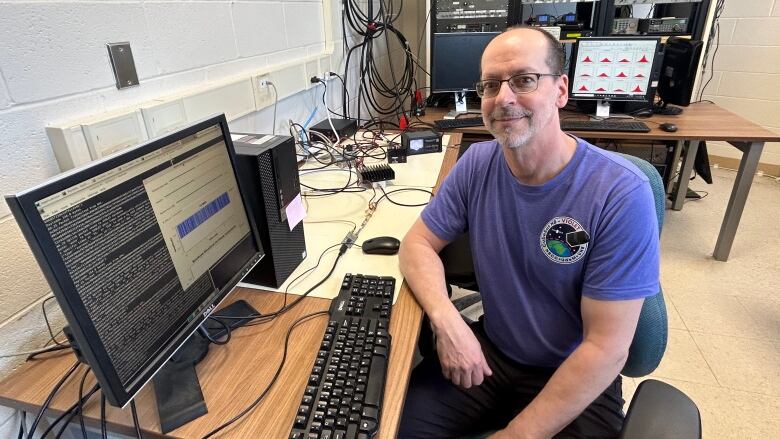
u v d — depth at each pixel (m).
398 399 0.74
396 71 3.28
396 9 3.15
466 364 0.97
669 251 2.53
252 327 0.91
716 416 1.53
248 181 0.95
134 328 0.66
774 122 3.38
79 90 0.96
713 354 1.80
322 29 2.11
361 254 1.17
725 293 2.16
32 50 0.85
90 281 0.59
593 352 0.88
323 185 1.61
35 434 0.86
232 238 0.90
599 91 2.50
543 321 1.04
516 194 1.00
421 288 1.02
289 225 1.06
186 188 0.77
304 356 0.83
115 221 0.63
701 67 3.18
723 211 2.98
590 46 2.42
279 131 1.79
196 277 0.79
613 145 2.76
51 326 0.92
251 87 1.53
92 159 0.95
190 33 1.28
